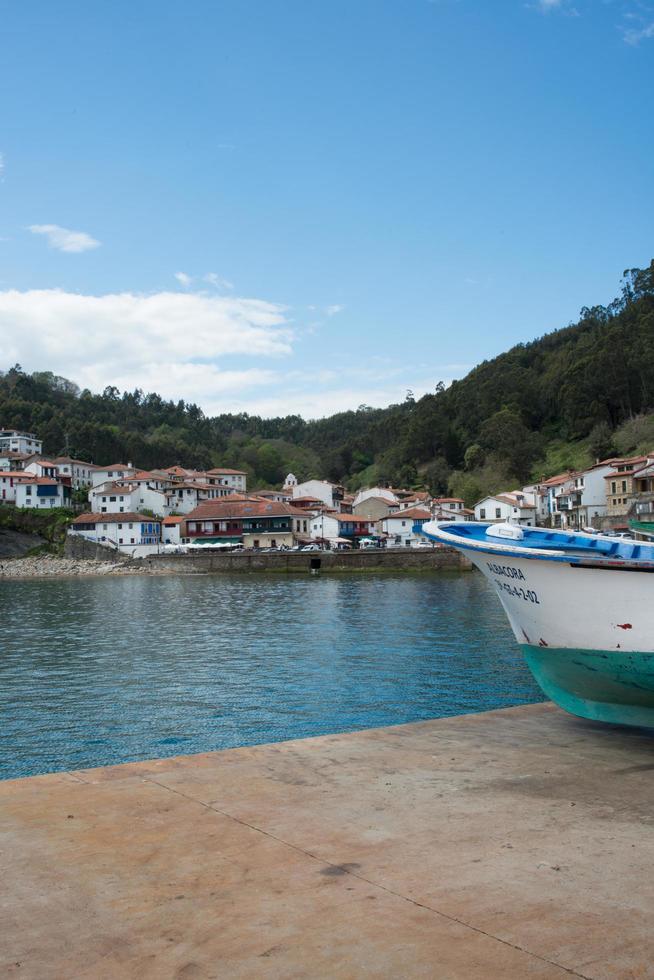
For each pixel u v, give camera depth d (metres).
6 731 19.00
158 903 5.07
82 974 4.21
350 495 150.88
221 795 7.52
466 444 147.12
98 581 83.06
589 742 9.94
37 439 163.50
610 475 89.44
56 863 5.76
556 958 4.34
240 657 29.59
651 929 4.70
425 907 4.99
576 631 10.12
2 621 44.06
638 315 149.62
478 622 38.62
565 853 5.98
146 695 22.92
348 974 4.18
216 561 91.62
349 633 35.72
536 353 174.62
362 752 9.40
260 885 5.35
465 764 8.84
